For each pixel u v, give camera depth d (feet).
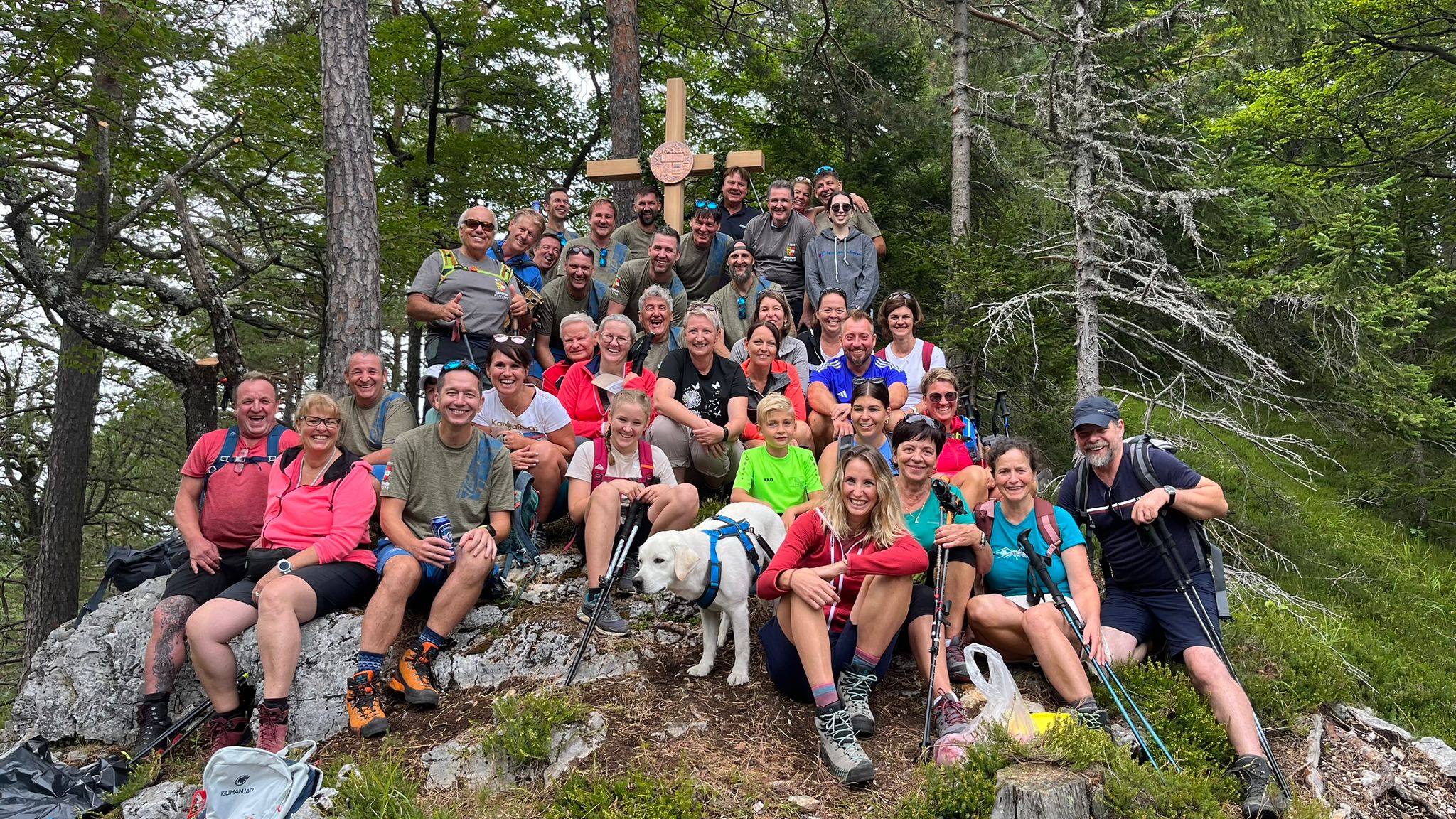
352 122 22.48
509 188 46.01
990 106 34.68
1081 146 26.71
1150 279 25.53
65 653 16.49
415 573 14.33
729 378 18.76
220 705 14.19
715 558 13.85
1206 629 14.24
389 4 50.44
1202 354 34.68
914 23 37.78
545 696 13.65
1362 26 35.94
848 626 13.50
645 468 16.34
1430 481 33.12
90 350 31.89
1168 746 13.12
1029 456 14.78
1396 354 36.50
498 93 47.06
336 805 12.24
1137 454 14.85
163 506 55.62
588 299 23.27
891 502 13.34
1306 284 28.04
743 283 22.97
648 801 11.92
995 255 27.86
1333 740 15.78
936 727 13.43
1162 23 26.43
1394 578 30.19
